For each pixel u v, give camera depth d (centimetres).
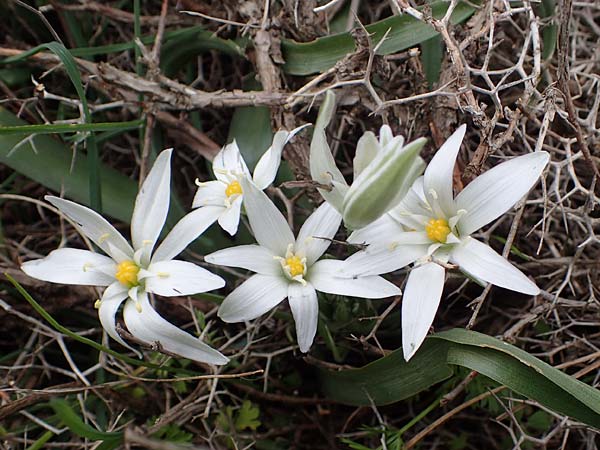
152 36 25
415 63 23
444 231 19
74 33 25
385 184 17
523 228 24
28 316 23
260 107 24
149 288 19
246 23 24
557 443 22
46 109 26
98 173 23
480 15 23
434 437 23
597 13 26
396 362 20
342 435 22
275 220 19
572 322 22
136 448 21
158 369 21
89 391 22
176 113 26
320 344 23
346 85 22
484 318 23
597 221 22
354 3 24
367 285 19
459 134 19
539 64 22
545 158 18
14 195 23
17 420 22
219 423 22
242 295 19
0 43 27
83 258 19
